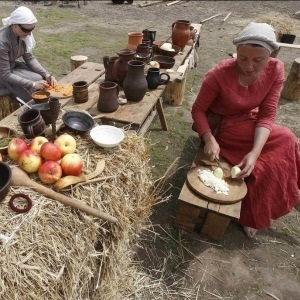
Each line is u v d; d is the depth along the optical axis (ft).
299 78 14.82
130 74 7.63
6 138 5.66
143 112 7.41
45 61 17.69
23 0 34.78
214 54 20.84
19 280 3.65
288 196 7.18
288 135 7.23
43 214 4.25
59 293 4.17
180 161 10.44
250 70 6.48
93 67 10.36
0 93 9.84
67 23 26.17
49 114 6.00
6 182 4.28
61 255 4.07
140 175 5.78
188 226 7.70
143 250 7.30
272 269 7.16
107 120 7.19
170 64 10.03
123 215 5.22
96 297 5.23
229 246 7.63
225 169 7.25
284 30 25.16
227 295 6.55
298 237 8.06
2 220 4.04
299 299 6.59
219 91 7.50
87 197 4.74
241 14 32.76
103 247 4.95
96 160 5.43
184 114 13.30
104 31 24.50
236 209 6.36
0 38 9.16
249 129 7.47
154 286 6.53
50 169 4.59
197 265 7.10
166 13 32.27
